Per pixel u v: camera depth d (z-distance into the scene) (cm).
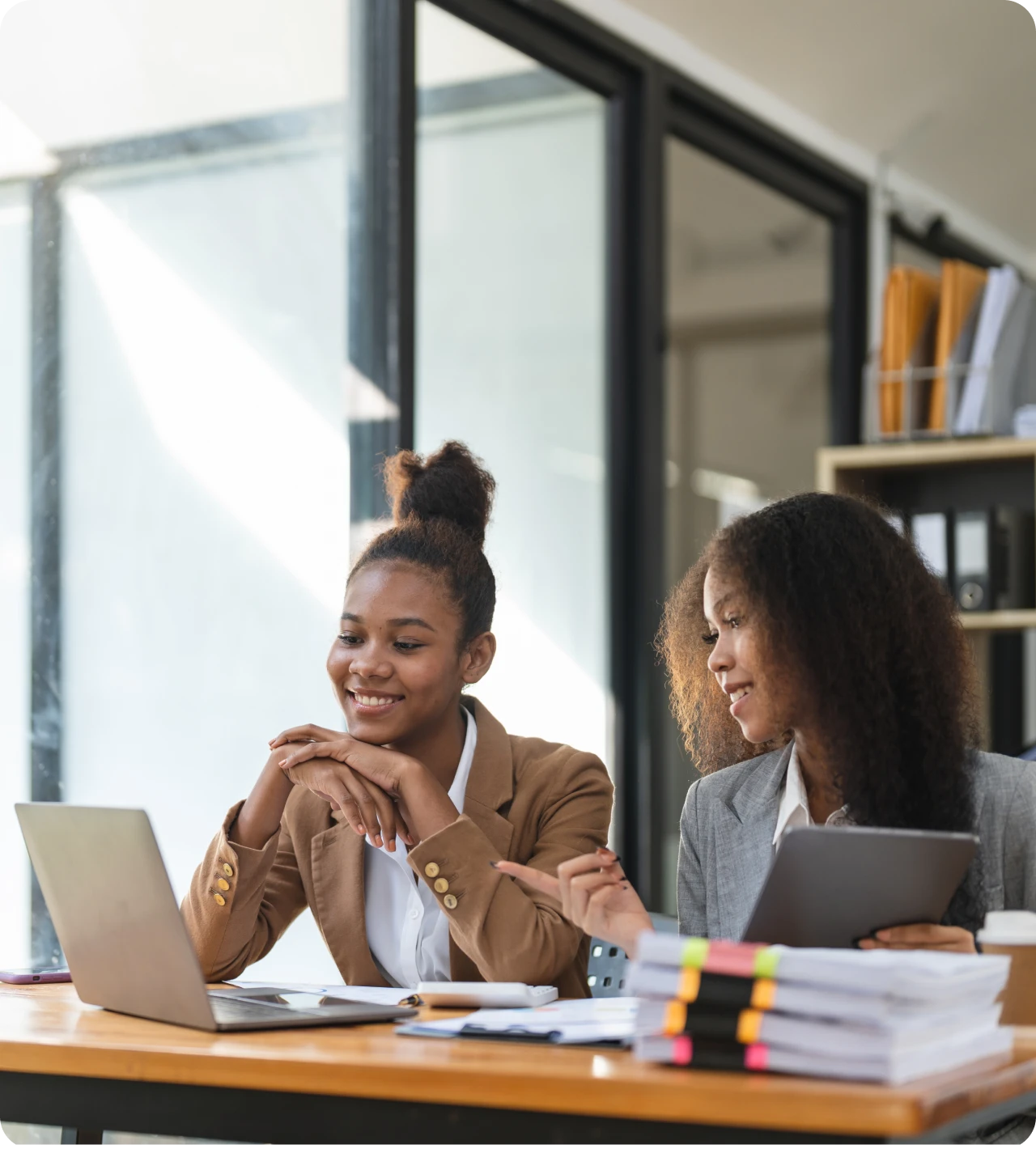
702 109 414
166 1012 142
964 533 335
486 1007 152
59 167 258
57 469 256
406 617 187
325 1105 120
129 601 266
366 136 313
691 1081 109
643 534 382
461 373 332
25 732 250
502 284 345
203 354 281
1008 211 555
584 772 195
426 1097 115
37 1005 158
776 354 450
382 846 176
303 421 298
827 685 161
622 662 380
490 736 197
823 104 450
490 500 210
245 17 291
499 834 187
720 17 389
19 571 250
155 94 275
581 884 150
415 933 184
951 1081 111
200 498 279
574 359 369
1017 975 136
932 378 339
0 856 246
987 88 439
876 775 160
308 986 175
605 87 378
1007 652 512
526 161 354
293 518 296
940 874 127
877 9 388
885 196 499
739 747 186
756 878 172
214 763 279
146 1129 127
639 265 386
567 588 363
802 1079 110
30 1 253
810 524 165
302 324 299
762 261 446
